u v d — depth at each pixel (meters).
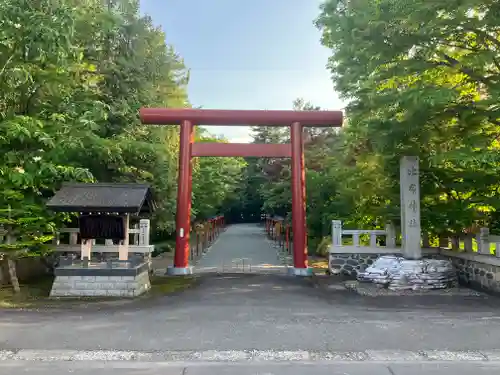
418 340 6.23
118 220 10.23
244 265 17.08
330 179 18.86
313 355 5.60
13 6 8.77
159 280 12.91
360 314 8.04
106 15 12.66
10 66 10.09
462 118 10.44
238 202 52.56
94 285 10.15
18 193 10.03
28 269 13.12
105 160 14.11
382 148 11.12
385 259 11.66
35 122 10.45
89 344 6.07
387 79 11.27
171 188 17.92
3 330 6.80
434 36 9.89
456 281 11.30
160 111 14.47
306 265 14.14
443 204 12.17
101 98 14.53
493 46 10.75
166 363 5.35
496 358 5.48
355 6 10.72
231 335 6.53
